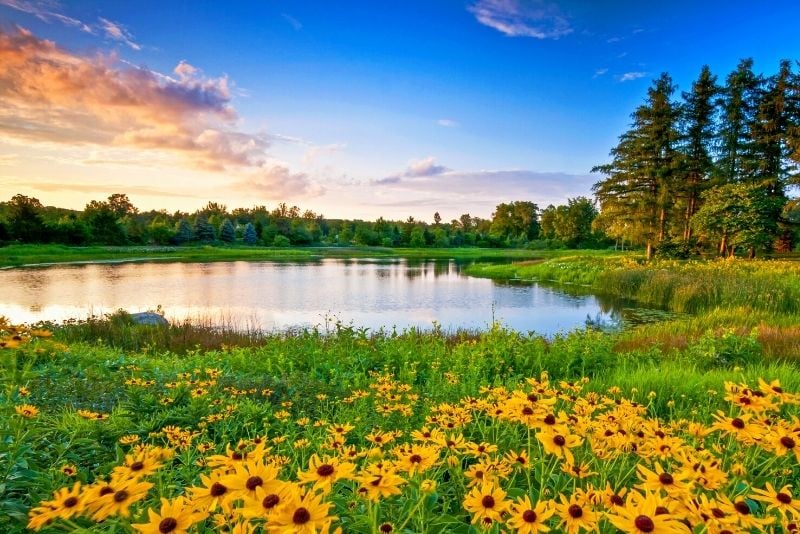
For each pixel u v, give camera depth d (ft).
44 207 291.17
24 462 6.86
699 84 125.39
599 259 117.70
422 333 38.60
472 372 20.58
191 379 17.26
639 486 4.88
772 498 4.79
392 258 201.67
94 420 9.66
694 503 4.56
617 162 124.98
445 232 330.34
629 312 56.49
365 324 51.26
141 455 5.19
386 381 15.51
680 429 8.63
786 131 113.70
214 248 233.76
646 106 121.19
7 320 9.66
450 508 7.14
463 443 6.86
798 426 5.99
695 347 25.22
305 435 10.14
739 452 7.10
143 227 268.41
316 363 23.56
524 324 50.06
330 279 102.22
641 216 118.73
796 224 108.99
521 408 6.23
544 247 288.10
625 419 7.44
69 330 34.83
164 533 3.52
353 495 6.09
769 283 54.08
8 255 149.38
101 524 4.96
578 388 11.05
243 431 11.72
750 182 111.14
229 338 35.58
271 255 207.21
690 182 123.13
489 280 100.17
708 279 61.31
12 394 8.44
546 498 6.65
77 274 106.42
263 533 5.00
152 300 69.41
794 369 20.08
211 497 3.92
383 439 7.41
